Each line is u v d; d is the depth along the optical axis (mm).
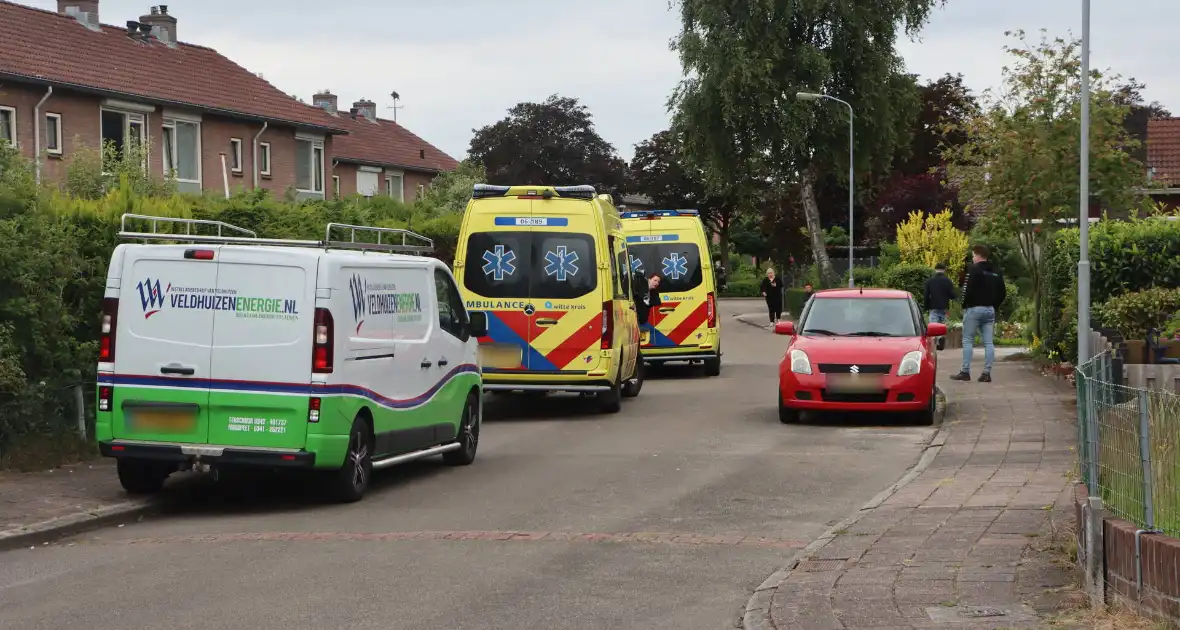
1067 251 21719
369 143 66625
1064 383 20375
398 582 8156
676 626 7109
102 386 11070
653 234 25156
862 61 49031
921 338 17391
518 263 18031
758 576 8344
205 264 11016
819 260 51250
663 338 24969
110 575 8430
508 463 13859
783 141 48969
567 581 8203
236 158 48125
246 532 10000
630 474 12914
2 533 9523
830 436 15852
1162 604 6316
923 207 59875
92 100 40562
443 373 13148
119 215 14375
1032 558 8141
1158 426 6602
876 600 7227
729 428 16859
